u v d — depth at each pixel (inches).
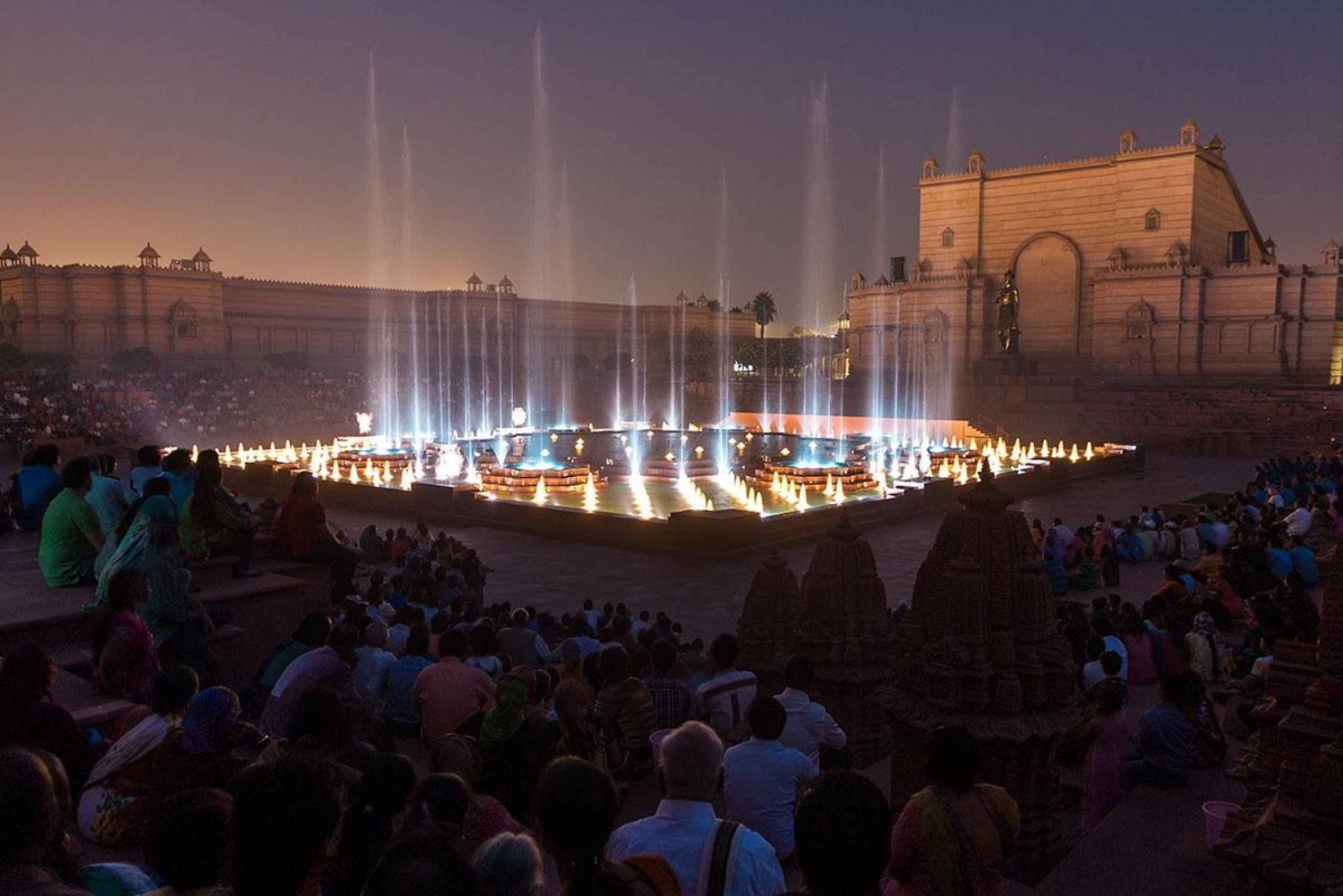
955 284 3206.2
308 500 491.8
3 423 1777.8
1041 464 1451.8
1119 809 269.1
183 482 450.3
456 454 1780.3
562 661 404.5
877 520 1138.7
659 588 818.2
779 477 1486.2
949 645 260.4
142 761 214.5
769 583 419.5
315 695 216.2
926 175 3358.8
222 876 153.1
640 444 2063.2
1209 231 2972.4
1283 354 2608.3
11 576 410.3
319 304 3614.7
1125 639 461.7
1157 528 921.5
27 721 212.1
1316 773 204.2
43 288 3063.5
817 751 267.0
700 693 313.9
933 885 159.3
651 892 123.3
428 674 292.7
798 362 3919.8
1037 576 263.9
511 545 1017.5
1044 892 221.5
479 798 187.9
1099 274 2901.1
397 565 842.2
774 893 142.0
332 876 156.9
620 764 282.0
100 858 206.2
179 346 3230.8
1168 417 2208.4
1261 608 454.3
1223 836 226.5
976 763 167.0
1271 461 1401.3
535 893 120.0
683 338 4562.0
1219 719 406.0
